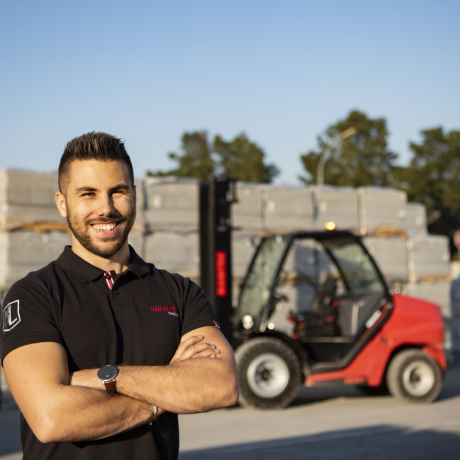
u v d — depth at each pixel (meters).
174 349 1.72
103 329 1.62
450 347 10.80
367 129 61.56
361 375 7.11
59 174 1.73
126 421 1.54
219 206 7.53
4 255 7.28
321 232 7.22
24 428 1.60
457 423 6.22
